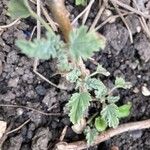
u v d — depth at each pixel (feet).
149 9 0.66
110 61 0.65
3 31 0.61
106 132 0.62
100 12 0.65
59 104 0.62
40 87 0.61
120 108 0.63
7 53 0.61
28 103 0.61
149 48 0.65
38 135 0.60
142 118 0.65
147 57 0.65
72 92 0.62
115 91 0.64
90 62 0.63
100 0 0.65
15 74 0.61
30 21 0.63
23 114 0.61
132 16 0.66
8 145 0.60
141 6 0.66
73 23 0.63
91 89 0.60
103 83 0.64
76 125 0.61
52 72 0.62
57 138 0.62
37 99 0.61
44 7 0.62
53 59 0.61
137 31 0.66
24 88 0.61
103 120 0.61
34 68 0.61
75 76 0.57
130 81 0.65
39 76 0.61
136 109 0.65
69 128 0.62
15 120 0.61
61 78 0.61
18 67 0.61
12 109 0.61
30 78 0.61
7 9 0.62
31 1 0.62
